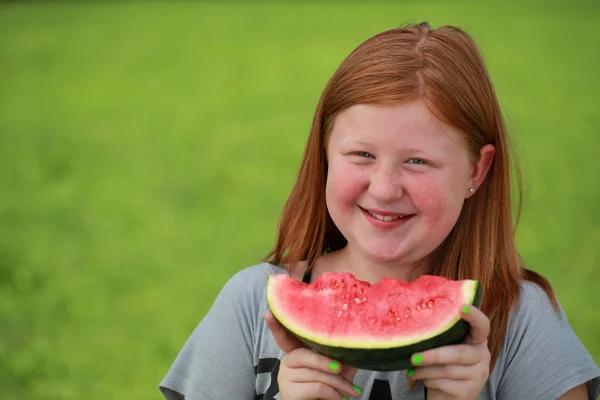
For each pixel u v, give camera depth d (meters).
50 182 12.73
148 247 9.63
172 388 3.22
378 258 2.86
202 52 26.16
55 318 7.69
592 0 35.16
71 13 35.88
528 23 28.84
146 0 41.56
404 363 2.62
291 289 2.80
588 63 21.91
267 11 36.19
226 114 17.86
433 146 2.77
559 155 13.32
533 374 3.00
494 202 3.15
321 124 3.10
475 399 2.59
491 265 3.12
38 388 6.33
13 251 9.32
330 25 30.98
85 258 9.24
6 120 17.47
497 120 3.08
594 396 3.04
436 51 2.85
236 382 3.13
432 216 2.81
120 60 24.98
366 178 2.81
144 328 7.41
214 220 10.72
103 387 6.33
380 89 2.75
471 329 2.60
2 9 37.62
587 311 7.27
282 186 12.27
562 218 10.19
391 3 37.19
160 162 13.93
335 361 2.63
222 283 8.52
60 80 22.14
